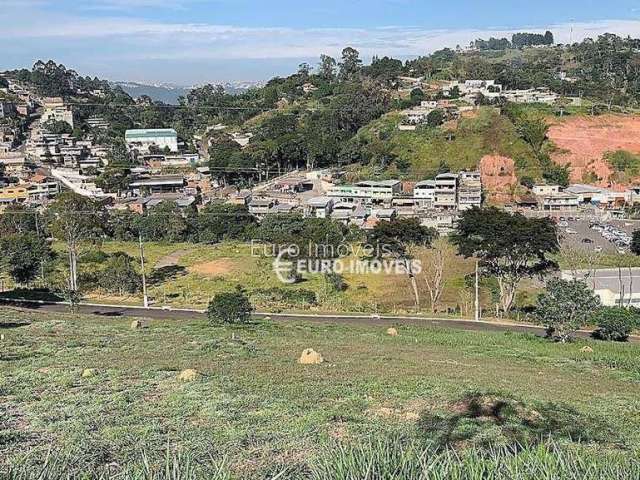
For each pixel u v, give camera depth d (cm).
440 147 9094
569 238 6334
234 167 9388
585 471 390
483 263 3850
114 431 995
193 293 4425
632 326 2884
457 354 2266
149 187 9119
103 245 6397
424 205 7812
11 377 1448
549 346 2556
